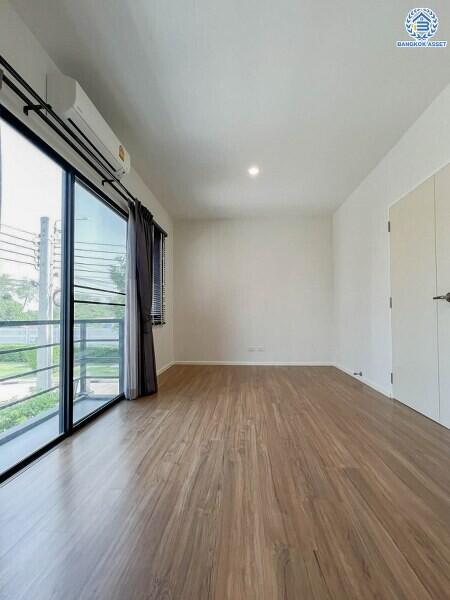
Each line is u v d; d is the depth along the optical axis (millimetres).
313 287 5516
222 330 5570
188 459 1938
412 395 2932
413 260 2891
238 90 2369
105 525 1328
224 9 1723
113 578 1062
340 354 5105
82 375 2697
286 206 5031
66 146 2225
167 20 1781
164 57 2043
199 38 1901
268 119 2738
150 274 3842
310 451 2049
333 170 3732
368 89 2377
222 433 2363
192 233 5645
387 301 3414
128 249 3340
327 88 2357
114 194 3090
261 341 5543
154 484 1653
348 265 4656
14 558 1148
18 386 2090
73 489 1604
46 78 1979
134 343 3332
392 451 2053
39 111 1841
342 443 2176
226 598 988
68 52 1996
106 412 2875
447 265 2432
